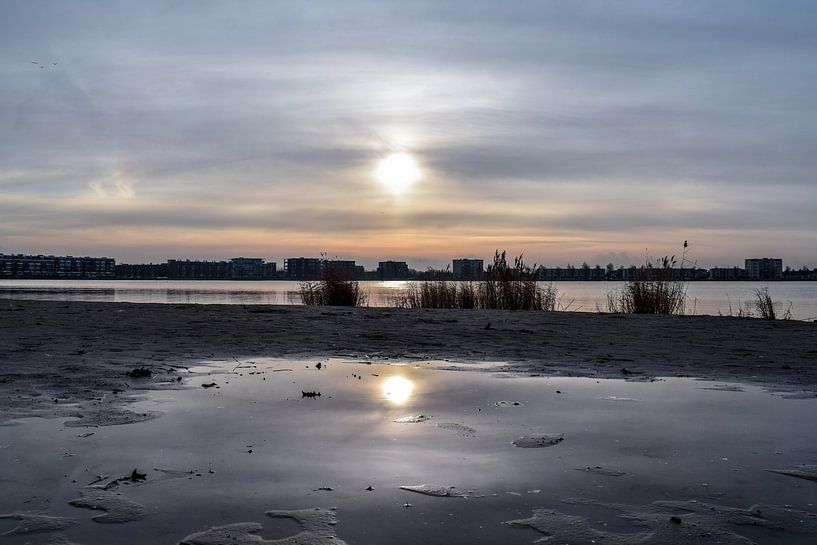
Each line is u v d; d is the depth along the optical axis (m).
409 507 3.38
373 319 14.01
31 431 4.75
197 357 8.46
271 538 3.01
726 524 3.20
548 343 10.23
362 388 6.46
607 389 6.48
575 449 4.41
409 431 4.84
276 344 9.83
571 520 3.23
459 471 3.94
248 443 4.50
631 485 3.72
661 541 3.01
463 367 7.86
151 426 4.92
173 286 83.81
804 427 5.01
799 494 3.60
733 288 73.31
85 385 6.39
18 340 9.61
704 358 8.66
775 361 8.41
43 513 3.29
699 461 4.16
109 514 3.28
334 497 3.51
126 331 11.09
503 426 5.00
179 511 3.32
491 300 19.88
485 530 3.11
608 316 15.43
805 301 36.25
